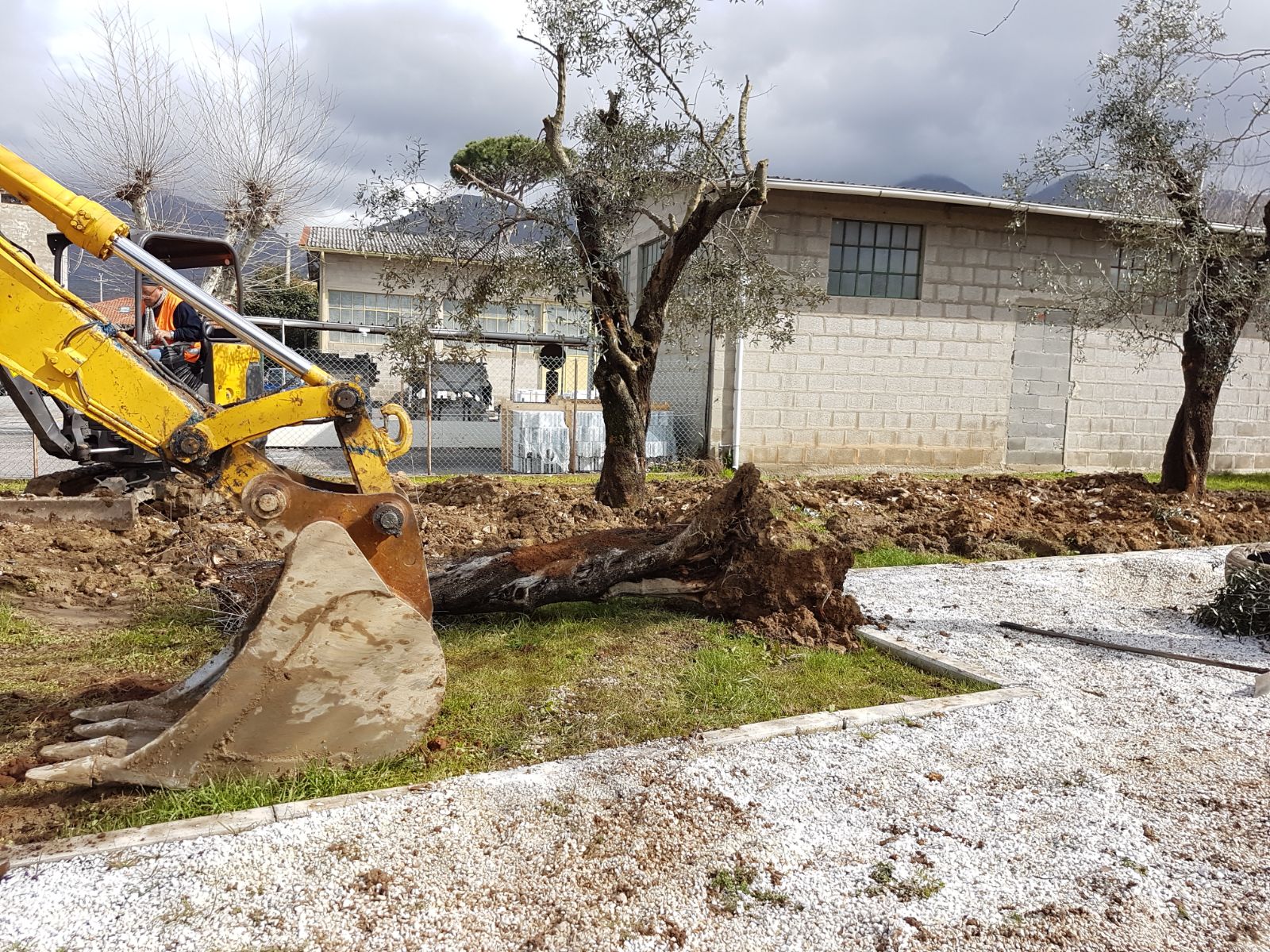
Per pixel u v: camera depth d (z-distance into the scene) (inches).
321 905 99.3
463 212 303.6
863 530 324.5
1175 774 139.0
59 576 228.4
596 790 125.8
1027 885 108.4
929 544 314.7
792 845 114.7
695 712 156.2
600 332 318.3
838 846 115.0
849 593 244.8
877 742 146.6
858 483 433.4
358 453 133.0
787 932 98.3
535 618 206.8
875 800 127.0
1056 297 569.9
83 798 122.6
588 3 285.7
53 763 126.0
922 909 102.8
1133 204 376.8
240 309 335.6
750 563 205.8
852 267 544.7
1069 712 162.9
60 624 197.2
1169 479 425.7
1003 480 464.8
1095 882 109.3
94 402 126.7
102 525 274.4
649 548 204.5
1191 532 344.2
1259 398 644.1
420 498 354.3
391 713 130.1
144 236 293.6
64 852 107.1
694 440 556.1
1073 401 595.5
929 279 553.6
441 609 191.0
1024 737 150.9
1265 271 389.7
